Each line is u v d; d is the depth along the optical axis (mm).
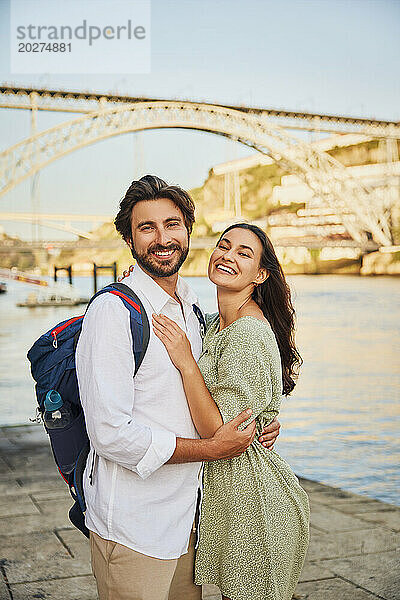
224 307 1914
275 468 1830
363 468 7254
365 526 3672
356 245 42781
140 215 1718
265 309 1972
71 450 1754
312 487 4629
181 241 1729
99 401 1550
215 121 35781
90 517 1685
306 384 15602
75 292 38719
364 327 27156
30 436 6188
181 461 1610
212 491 1792
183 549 1698
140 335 1624
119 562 1627
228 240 1885
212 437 1639
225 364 1706
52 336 1726
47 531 3539
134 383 1646
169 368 1657
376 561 3139
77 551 3264
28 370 18266
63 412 1721
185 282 1852
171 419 1660
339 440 9047
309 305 33125
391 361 19312
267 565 1738
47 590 2842
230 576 1751
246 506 1756
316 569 3053
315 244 42250
